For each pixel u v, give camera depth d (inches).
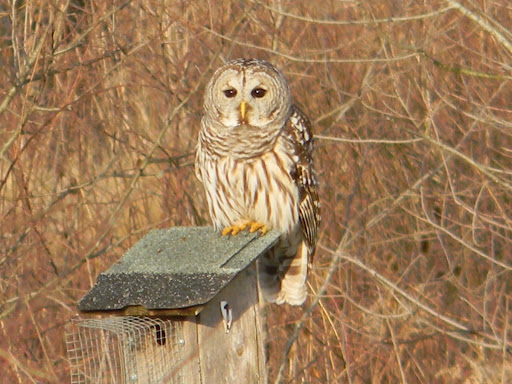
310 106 625.3
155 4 590.2
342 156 623.8
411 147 620.7
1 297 542.0
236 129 409.7
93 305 304.5
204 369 321.1
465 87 569.0
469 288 601.6
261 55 616.4
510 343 541.3
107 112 613.3
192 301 299.7
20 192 560.1
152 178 616.4
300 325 528.7
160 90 600.4
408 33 606.2
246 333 335.0
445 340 589.0
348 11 626.2
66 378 512.1
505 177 609.9
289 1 620.1
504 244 617.6
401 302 549.6
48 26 553.3
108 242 594.2
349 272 595.8
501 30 550.0
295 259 435.2
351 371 538.6
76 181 605.0
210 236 358.3
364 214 598.2
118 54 610.9
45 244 553.3
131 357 319.9
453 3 527.5
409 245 625.0
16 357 500.4
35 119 591.2
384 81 613.0
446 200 593.3
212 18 608.7
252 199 418.0
